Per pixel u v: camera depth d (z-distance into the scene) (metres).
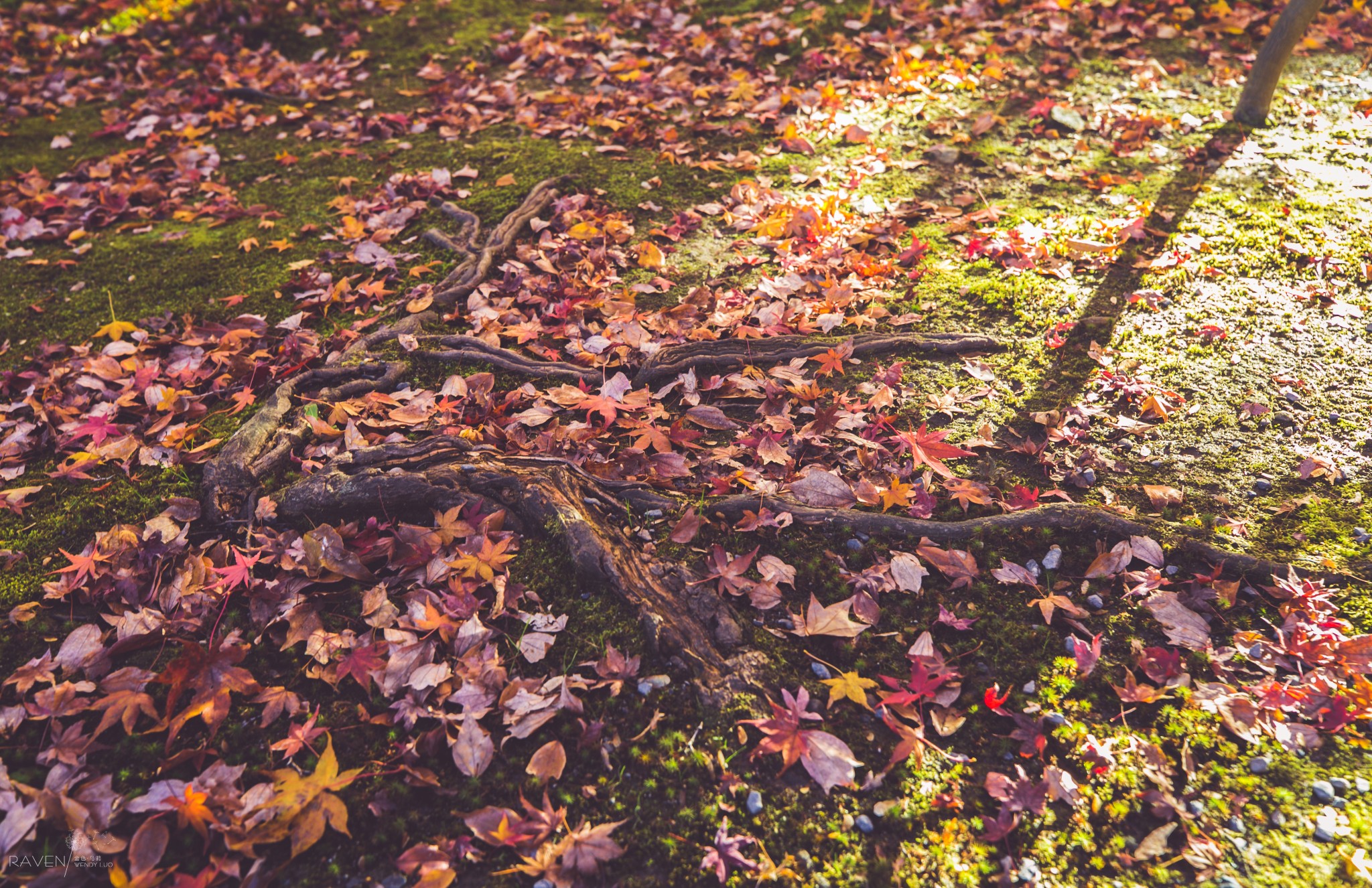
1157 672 2.29
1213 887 1.87
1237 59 5.40
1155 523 2.65
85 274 4.29
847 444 3.03
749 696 2.27
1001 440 3.01
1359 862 1.87
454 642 2.43
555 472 2.84
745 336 3.47
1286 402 3.06
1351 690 2.21
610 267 4.02
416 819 2.07
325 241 4.41
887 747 2.18
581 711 2.25
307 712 2.30
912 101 5.27
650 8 6.62
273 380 3.45
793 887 1.92
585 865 1.93
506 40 6.52
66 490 3.02
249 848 1.95
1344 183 4.14
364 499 2.80
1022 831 2.01
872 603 2.49
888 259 3.96
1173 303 3.54
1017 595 2.54
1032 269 3.80
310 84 6.07
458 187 4.79
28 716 2.28
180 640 2.47
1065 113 4.95
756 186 4.53
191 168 5.18
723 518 2.77
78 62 6.80
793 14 6.27
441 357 3.48
